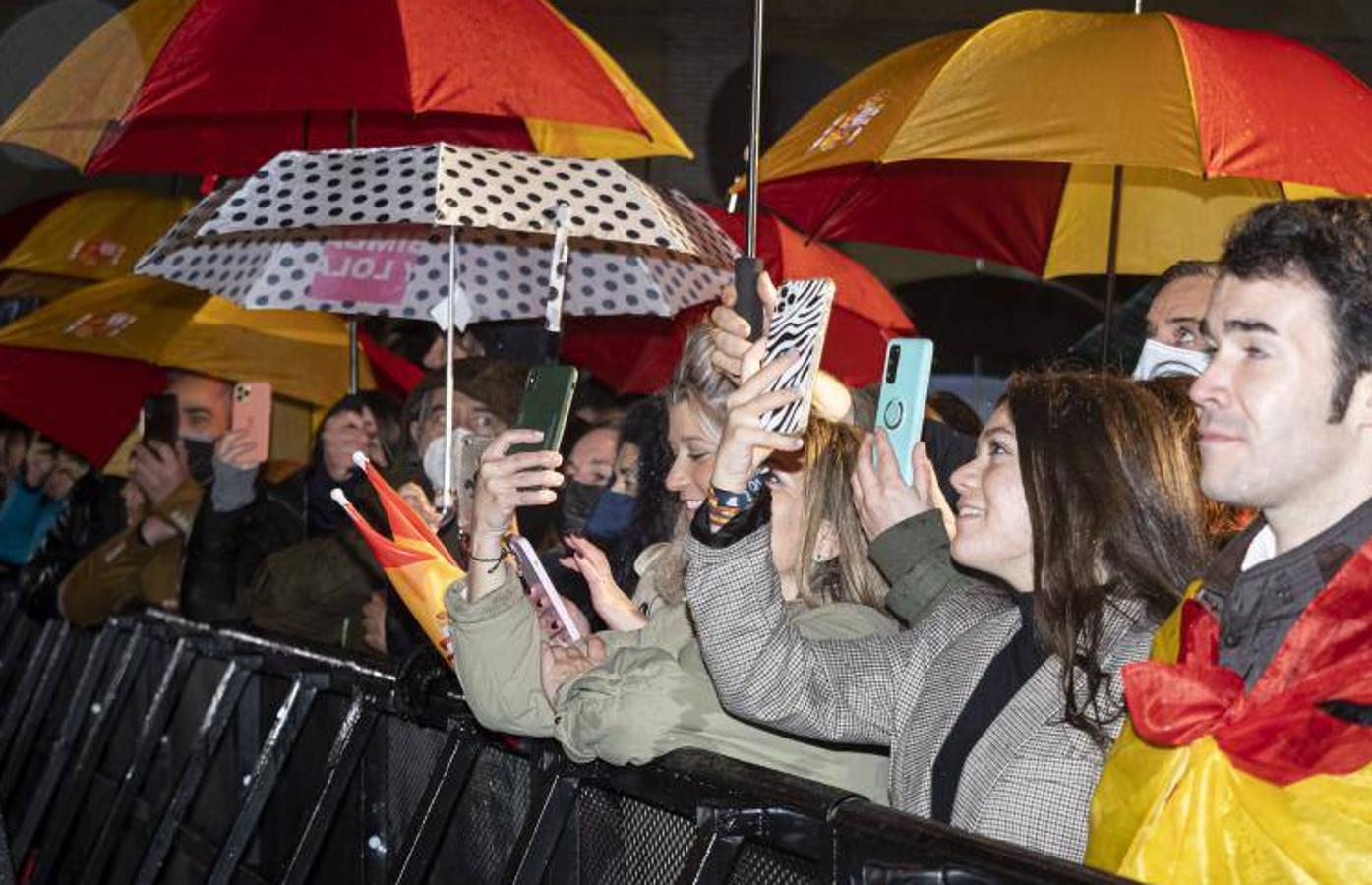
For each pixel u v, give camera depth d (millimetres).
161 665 5227
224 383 5547
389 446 4734
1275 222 1823
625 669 2629
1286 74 3680
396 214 3254
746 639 2406
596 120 4047
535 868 2877
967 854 1854
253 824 4078
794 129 4262
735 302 2846
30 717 6445
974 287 9461
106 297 5785
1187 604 1933
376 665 3707
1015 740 2219
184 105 4062
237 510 4734
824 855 2133
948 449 3512
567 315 4109
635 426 3764
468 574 2895
